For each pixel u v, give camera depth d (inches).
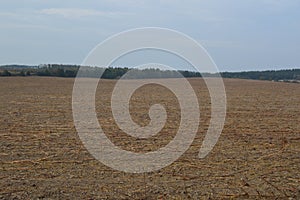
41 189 332.8
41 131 616.4
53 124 692.7
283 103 1146.7
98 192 328.2
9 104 1045.2
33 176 371.6
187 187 344.8
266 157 458.6
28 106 995.3
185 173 390.3
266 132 626.5
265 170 401.7
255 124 714.8
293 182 360.2
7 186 339.6
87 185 346.9
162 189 338.6
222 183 357.1
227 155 469.1
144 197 318.7
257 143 539.8
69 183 351.6
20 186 340.2
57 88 1740.9
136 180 365.1
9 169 394.9
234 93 1546.5
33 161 428.5
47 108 949.8
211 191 334.0
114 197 317.1
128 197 318.0
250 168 409.1
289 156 463.8
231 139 568.7
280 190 337.1
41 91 1556.3
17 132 604.7
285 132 627.8
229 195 324.8
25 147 498.3
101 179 366.9
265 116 834.8
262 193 329.4
